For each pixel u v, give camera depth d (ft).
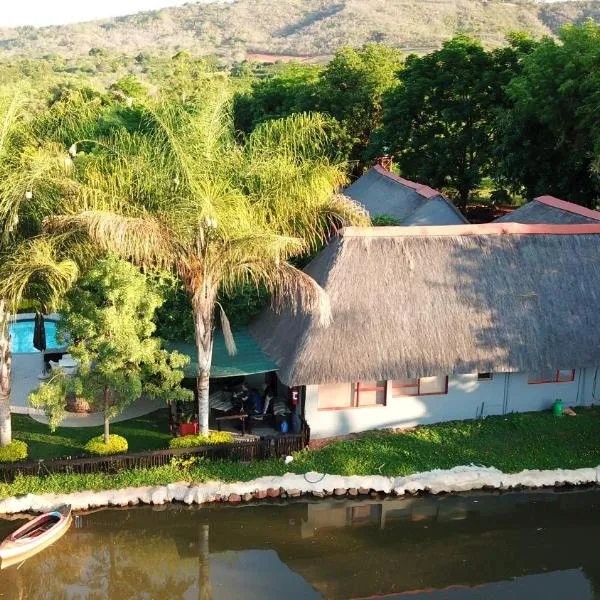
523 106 136.36
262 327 88.69
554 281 86.43
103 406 76.23
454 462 77.71
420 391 83.71
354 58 219.82
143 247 67.00
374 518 73.46
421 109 175.01
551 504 75.66
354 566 65.92
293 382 75.56
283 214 74.59
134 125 118.32
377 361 77.87
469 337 81.41
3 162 67.15
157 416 85.87
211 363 80.84
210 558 67.10
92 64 507.30
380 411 82.38
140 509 71.26
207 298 74.08
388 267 81.66
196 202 68.13
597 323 85.81
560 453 79.77
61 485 71.15
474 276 84.02
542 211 110.22
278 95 240.12
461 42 168.96
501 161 152.56
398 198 128.67
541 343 83.30
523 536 71.05
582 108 126.72
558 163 143.54
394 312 80.12
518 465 77.51
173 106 78.64
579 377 88.17
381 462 77.00
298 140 78.02
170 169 69.82
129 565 66.03
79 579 64.44
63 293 68.80
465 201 179.32
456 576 64.85
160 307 85.92
